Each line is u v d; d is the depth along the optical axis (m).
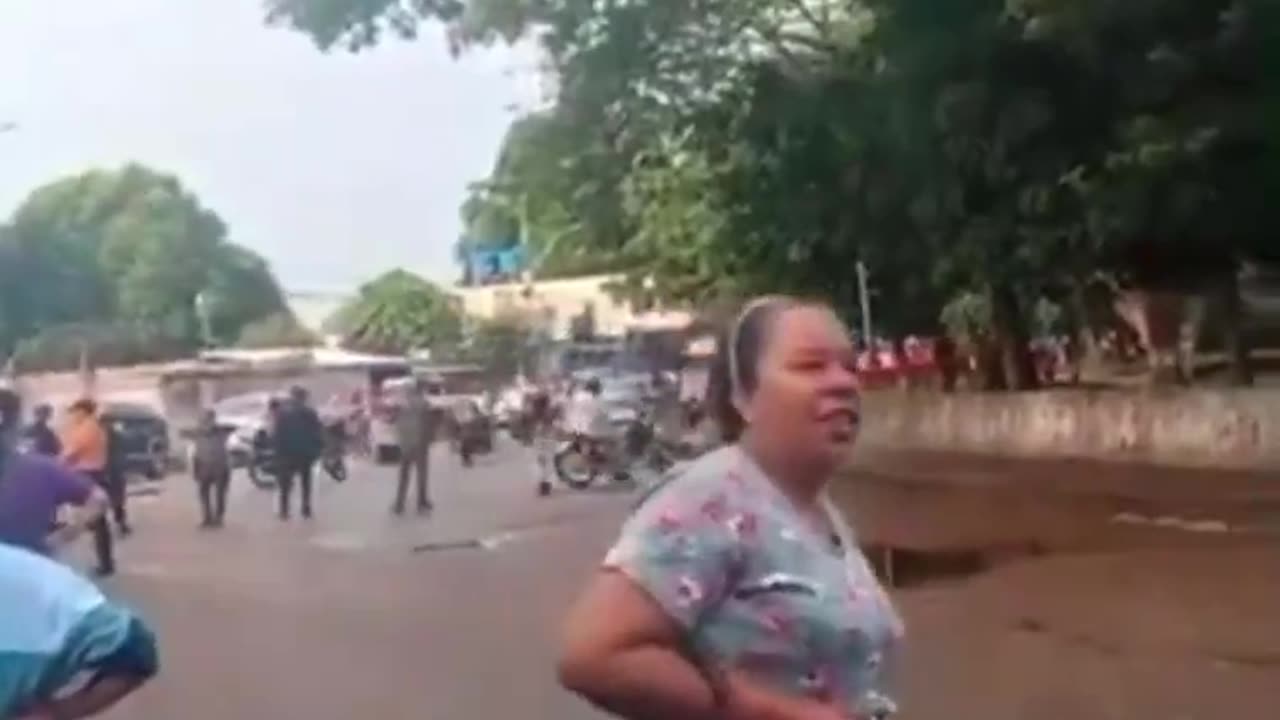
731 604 3.41
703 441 4.10
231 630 14.97
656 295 51.66
